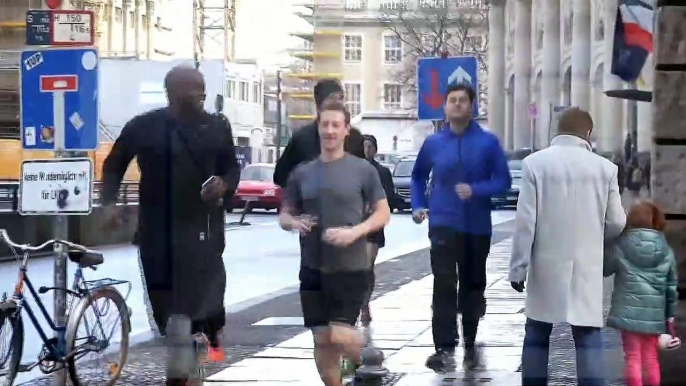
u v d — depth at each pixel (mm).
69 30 7090
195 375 7320
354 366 6844
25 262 7074
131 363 7664
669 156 6859
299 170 6824
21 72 6992
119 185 7379
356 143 7281
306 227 6758
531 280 6562
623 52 7031
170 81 7223
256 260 14234
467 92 7477
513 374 7512
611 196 6488
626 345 6797
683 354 6836
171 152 7258
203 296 7398
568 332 8859
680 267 6871
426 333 8883
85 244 13578
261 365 8023
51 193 6941
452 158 7758
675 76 6848
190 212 7301
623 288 6746
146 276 7359
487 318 8953
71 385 7195
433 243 7934
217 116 7312
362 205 6746
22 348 6949
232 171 7348
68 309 7305
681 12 6832
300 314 10219
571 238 6461
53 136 6973
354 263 6719
